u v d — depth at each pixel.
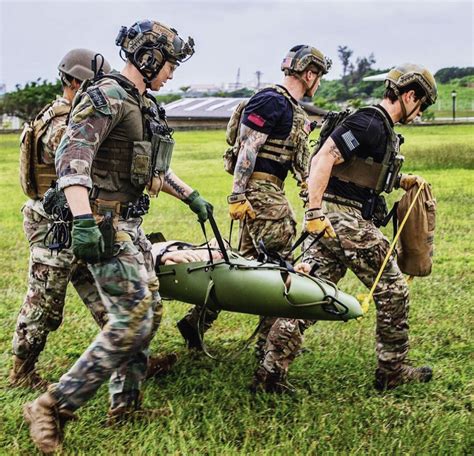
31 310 4.26
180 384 4.39
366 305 4.04
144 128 3.50
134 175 3.48
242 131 4.54
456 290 6.51
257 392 4.27
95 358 3.44
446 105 74.62
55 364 4.75
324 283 3.97
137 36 3.49
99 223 3.42
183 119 54.28
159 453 3.54
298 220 10.52
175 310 5.88
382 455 3.53
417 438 3.69
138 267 3.50
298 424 3.85
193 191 4.07
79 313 5.79
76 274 4.16
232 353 4.91
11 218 11.56
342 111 4.32
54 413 3.45
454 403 4.16
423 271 4.57
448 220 10.34
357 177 4.23
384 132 4.19
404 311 4.31
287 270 3.94
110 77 3.46
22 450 3.55
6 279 7.14
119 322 3.45
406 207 4.47
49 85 55.69
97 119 3.31
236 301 3.94
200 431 3.79
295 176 4.71
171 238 9.12
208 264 3.98
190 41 3.62
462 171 18.03
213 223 4.01
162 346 5.07
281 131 4.56
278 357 4.23
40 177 4.09
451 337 5.27
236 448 3.58
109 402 4.05
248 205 4.55
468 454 3.60
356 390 4.32
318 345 5.09
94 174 3.47
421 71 4.18
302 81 4.63
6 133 41.59
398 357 4.35
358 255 4.23
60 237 3.61
